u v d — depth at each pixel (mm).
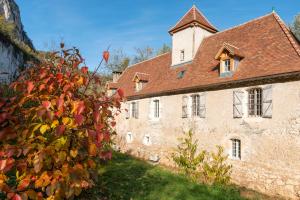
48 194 2967
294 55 11953
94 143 3271
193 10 19875
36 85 3482
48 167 3154
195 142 14781
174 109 17688
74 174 3113
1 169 2643
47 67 3857
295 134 11008
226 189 10367
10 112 3078
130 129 22531
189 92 16547
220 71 14680
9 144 3004
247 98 13148
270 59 12836
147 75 22953
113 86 26828
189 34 19406
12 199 2707
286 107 11383
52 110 3186
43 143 3150
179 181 9898
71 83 3488
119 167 11102
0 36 17125
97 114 3203
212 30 20203
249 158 12656
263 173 12031
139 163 13359
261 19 16109
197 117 15789
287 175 11195
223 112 14086
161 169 12281
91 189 6422
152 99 20094
